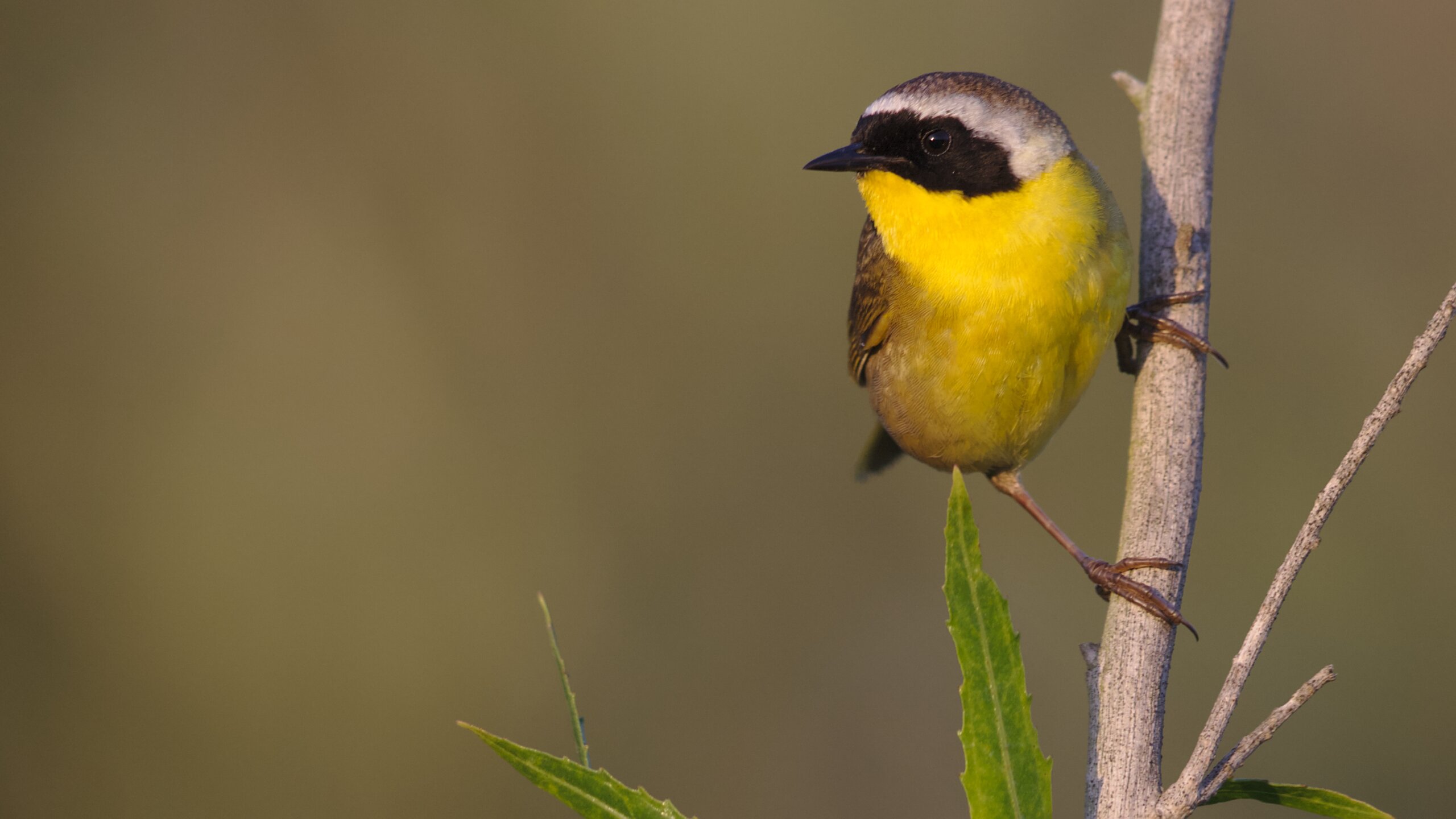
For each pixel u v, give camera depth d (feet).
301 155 44.29
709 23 45.03
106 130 43.73
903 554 42.52
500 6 44.57
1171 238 20.68
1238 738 36.50
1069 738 39.45
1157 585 17.84
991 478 24.67
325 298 43.96
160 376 43.34
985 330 22.17
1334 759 35.70
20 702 40.42
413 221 44.14
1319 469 38.96
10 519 41.96
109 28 43.68
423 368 43.65
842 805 39.63
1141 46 44.01
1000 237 21.83
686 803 40.01
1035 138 21.97
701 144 44.65
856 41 45.03
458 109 44.45
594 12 44.75
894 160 22.22
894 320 23.81
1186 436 19.48
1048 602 41.14
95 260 43.34
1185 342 20.03
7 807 39.04
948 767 39.86
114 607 41.60
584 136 44.62
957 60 44.75
